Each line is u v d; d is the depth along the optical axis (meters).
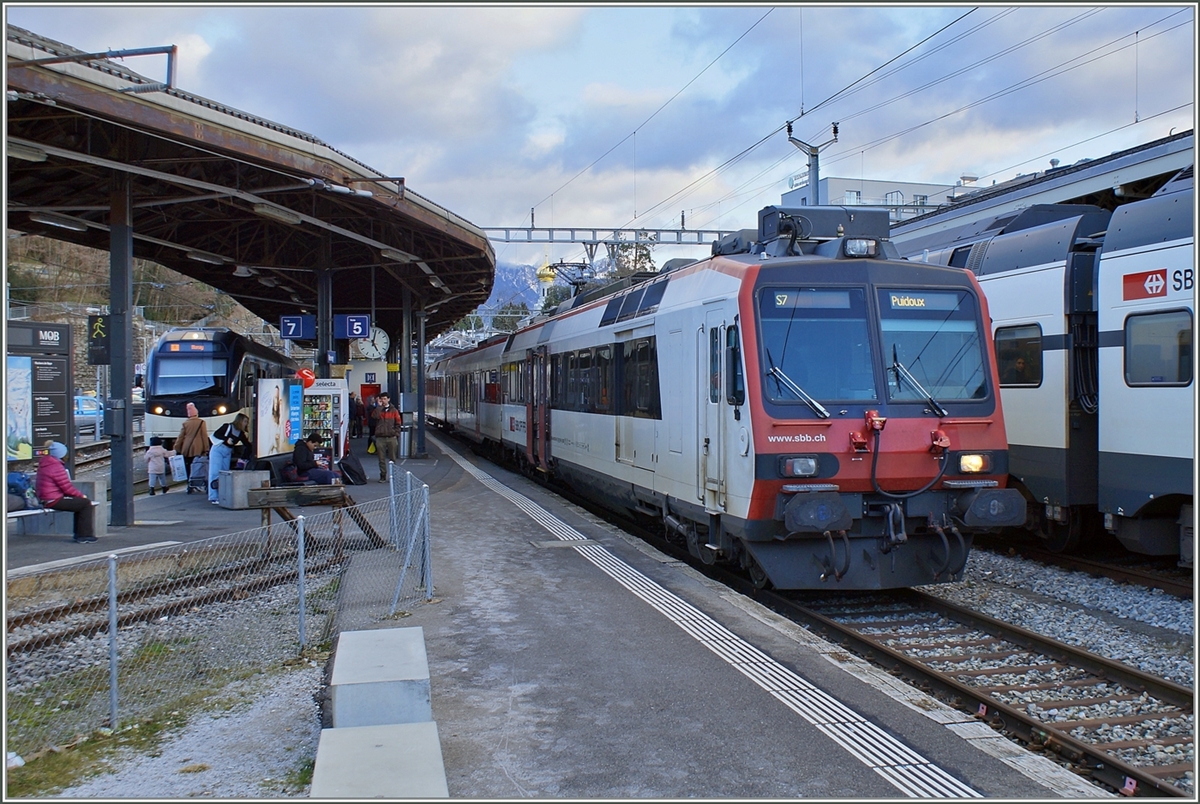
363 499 15.12
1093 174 13.44
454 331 73.81
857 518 8.03
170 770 5.11
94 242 18.36
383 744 4.49
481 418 25.69
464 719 5.51
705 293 9.18
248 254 21.50
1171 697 6.06
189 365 22.33
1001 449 8.24
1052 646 7.09
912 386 8.14
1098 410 9.66
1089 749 5.09
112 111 9.86
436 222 17.20
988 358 8.42
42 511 11.52
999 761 4.80
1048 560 10.96
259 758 5.28
